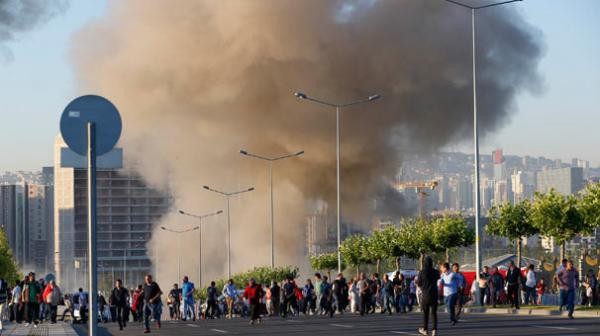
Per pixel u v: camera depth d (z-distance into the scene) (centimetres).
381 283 4609
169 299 4934
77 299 4197
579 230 4688
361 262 7519
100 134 1105
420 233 6412
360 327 3006
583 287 4247
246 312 5391
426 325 2417
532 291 4206
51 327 3369
